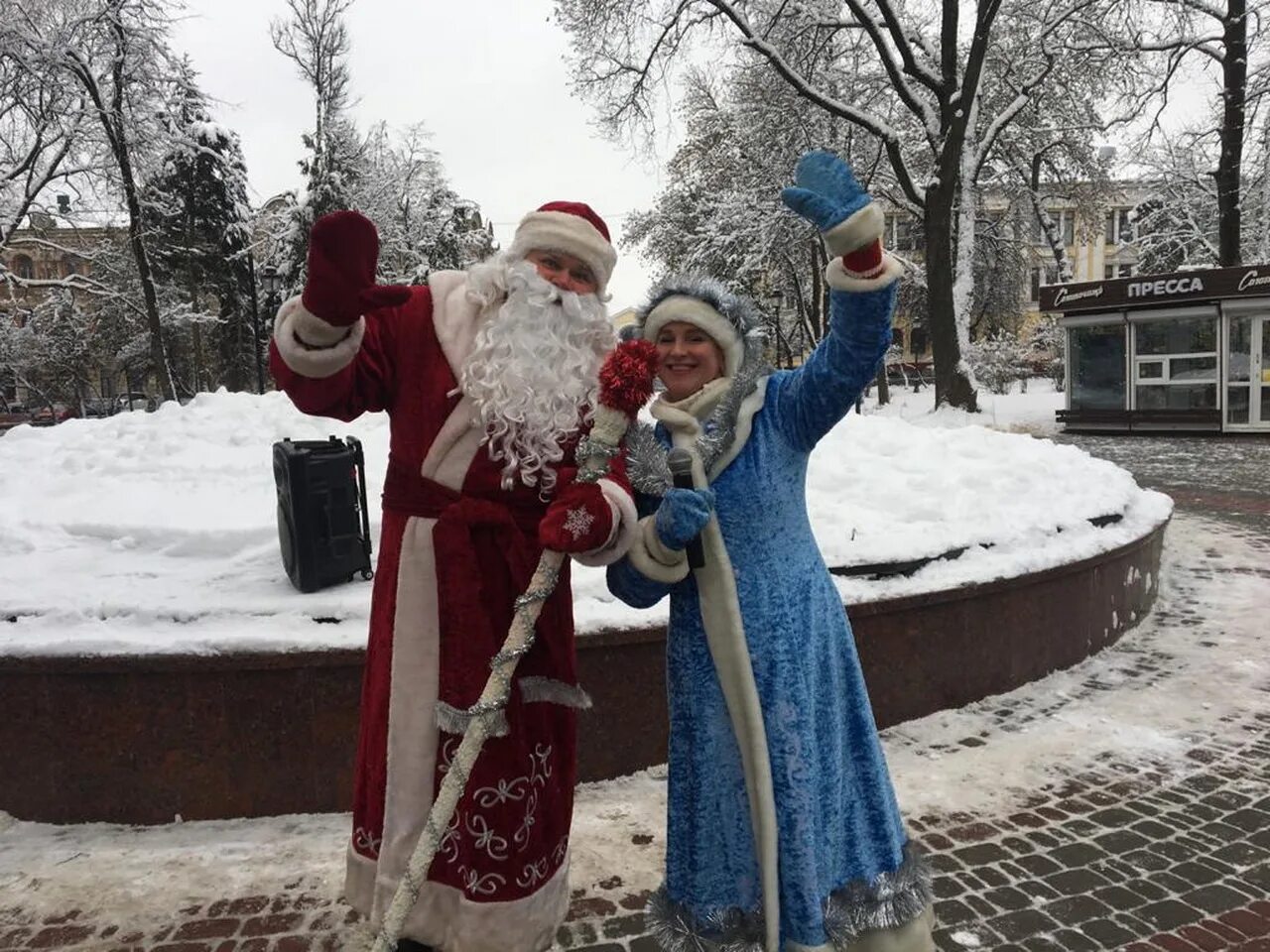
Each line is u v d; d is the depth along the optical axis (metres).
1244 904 2.72
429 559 1.97
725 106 25.25
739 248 24.47
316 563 3.49
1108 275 49.38
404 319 1.99
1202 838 3.10
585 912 2.71
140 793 3.20
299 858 2.98
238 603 3.37
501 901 1.92
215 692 3.18
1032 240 34.31
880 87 19.45
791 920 1.86
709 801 1.97
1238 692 4.43
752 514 1.98
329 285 1.69
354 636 3.22
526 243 1.96
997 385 32.03
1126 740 3.89
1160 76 18.73
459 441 1.96
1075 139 21.88
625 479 1.98
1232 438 16.02
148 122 20.06
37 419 35.81
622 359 1.83
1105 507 5.43
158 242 25.77
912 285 28.30
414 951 2.01
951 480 5.43
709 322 2.00
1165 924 2.63
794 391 2.03
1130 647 5.14
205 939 2.59
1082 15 17.47
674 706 2.06
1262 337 15.98
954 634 4.18
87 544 4.16
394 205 28.56
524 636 1.83
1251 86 18.95
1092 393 18.23
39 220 20.94
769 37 17.44
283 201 27.67
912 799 3.39
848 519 4.59
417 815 1.94
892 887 1.99
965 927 2.63
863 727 2.07
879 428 6.82
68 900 2.76
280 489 3.65
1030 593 4.48
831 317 1.93
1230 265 19.59
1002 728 4.01
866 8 18.19
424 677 1.95
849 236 1.78
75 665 3.14
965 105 15.19
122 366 35.81
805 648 1.96
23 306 35.03
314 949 2.54
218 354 31.20
